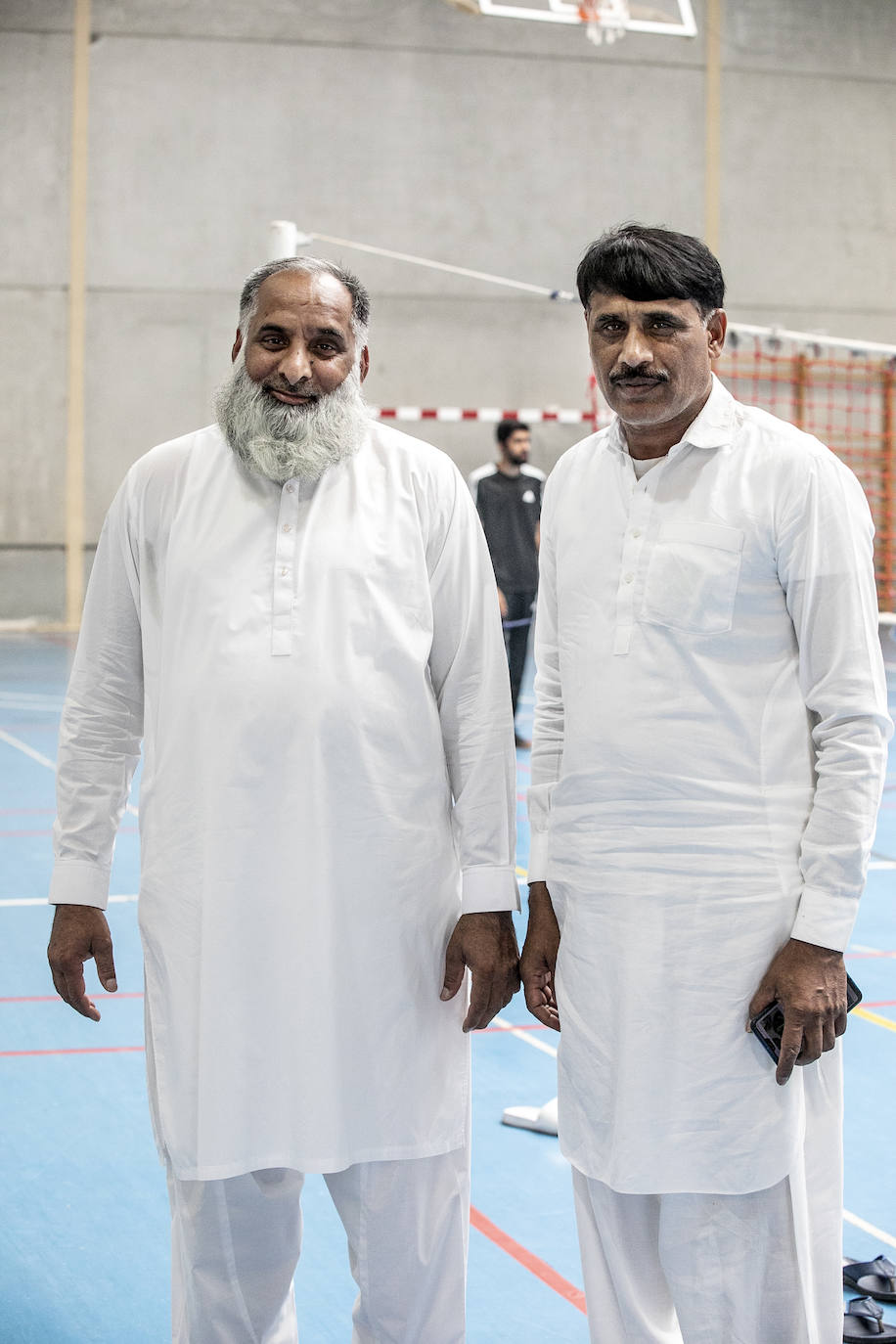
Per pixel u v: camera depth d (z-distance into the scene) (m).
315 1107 2.04
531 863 2.23
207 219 14.81
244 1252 2.13
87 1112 3.42
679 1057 2.00
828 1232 2.08
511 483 8.35
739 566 1.99
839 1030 1.99
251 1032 2.04
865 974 4.47
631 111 15.36
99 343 14.86
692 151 15.50
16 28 14.47
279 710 2.04
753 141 15.62
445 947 2.16
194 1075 2.05
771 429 2.03
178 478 2.17
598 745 2.06
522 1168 3.12
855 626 1.96
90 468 14.98
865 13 15.78
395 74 14.92
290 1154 2.05
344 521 2.12
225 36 14.68
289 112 14.80
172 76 14.66
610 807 2.05
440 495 2.19
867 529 2.02
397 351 15.20
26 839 6.21
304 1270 2.70
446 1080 2.16
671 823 2.00
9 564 14.96
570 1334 2.47
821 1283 2.08
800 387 15.85
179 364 14.96
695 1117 1.99
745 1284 2.02
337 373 2.14
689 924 1.99
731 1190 1.99
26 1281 2.65
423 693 2.14
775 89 15.62
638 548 2.05
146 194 14.75
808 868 1.98
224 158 14.77
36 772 7.76
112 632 2.23
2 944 4.71
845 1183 3.02
